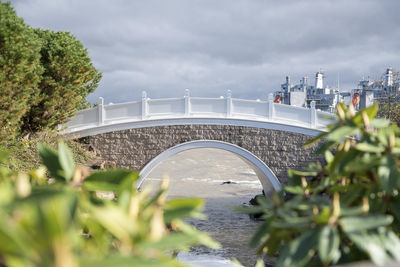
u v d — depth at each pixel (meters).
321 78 46.25
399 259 0.95
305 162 19.77
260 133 19.66
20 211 0.68
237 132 19.52
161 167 34.62
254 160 19.55
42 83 14.77
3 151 1.05
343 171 1.33
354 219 0.97
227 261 5.10
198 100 19.25
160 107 19.08
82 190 1.13
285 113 19.78
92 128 18.59
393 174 1.16
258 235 1.24
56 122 16.48
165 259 0.81
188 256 7.82
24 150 13.26
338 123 1.38
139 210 1.04
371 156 1.33
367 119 1.31
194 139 19.28
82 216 1.04
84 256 0.64
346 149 1.33
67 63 14.96
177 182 29.06
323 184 1.43
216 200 23.47
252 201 22.23
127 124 18.84
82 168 1.20
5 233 0.55
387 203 1.26
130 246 0.74
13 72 11.28
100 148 18.73
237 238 14.50
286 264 0.94
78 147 17.84
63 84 15.18
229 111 19.41
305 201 1.27
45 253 0.56
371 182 1.33
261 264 1.25
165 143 19.11
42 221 0.55
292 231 1.20
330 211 1.00
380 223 0.94
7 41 10.96
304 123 19.81
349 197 1.31
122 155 18.84
